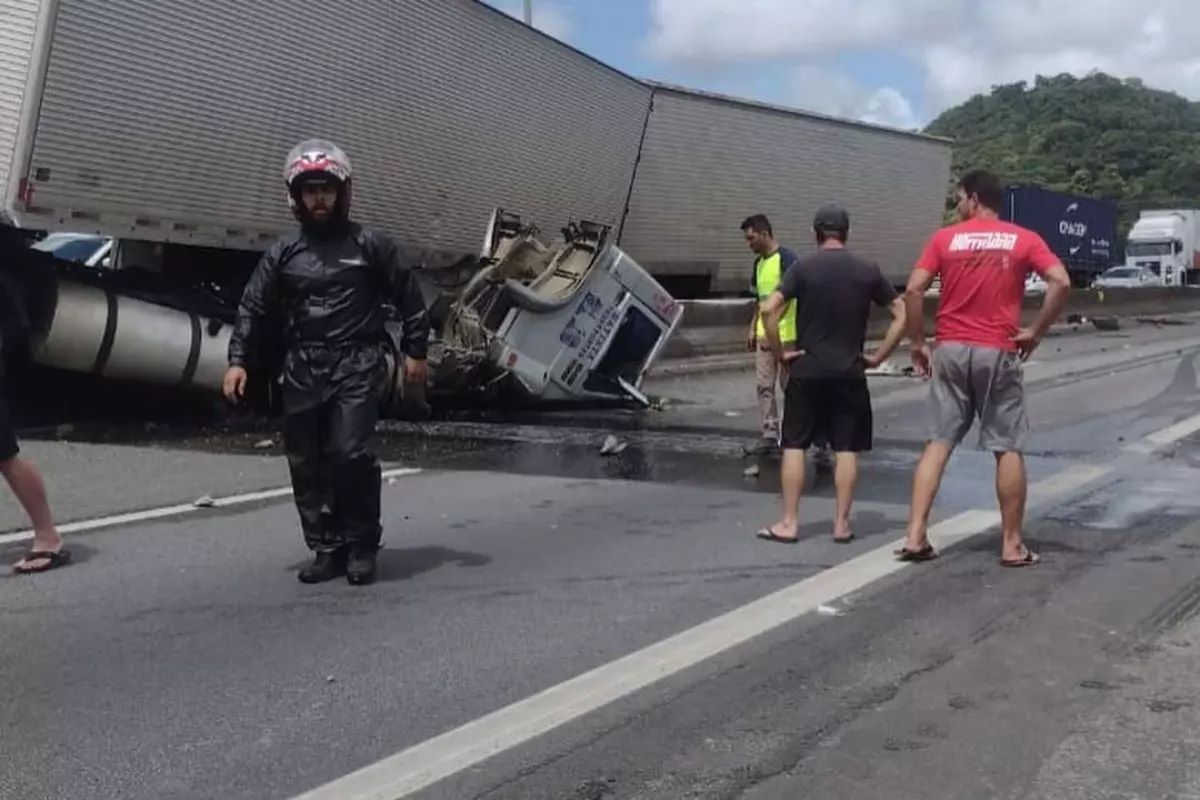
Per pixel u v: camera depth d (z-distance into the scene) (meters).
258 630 5.84
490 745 4.50
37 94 10.08
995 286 6.74
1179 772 4.21
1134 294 37.09
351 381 6.47
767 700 4.91
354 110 13.66
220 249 13.51
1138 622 5.87
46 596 6.39
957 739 4.51
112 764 4.36
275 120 12.59
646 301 14.12
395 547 7.49
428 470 10.17
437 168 15.48
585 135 19.25
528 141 17.48
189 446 10.84
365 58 13.64
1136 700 4.86
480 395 13.78
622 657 5.45
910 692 4.98
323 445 6.58
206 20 11.46
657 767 4.30
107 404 12.20
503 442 11.64
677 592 6.48
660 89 21.92
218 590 6.51
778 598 6.34
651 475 9.98
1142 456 10.77
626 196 21.31
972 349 6.79
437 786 4.17
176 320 11.52
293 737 4.59
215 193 12.16
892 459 10.87
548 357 13.61
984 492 9.21
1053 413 14.05
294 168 6.33
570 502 8.88
